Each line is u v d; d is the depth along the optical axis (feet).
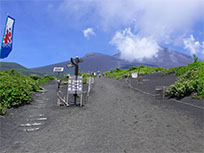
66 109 26.68
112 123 19.40
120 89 55.11
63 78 79.20
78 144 13.84
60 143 14.11
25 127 18.21
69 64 30.32
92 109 26.71
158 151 12.46
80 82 30.04
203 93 29.37
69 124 19.19
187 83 33.88
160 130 16.93
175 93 32.73
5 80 34.50
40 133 16.51
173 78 54.90
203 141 14.32
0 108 22.63
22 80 43.06
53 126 18.58
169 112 23.65
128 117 21.86
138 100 34.37
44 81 81.51
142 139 14.71
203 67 45.98
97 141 14.37
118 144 13.71
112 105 29.84
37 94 39.37
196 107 24.91
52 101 33.30
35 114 23.26
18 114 22.79
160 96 34.71
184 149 12.83
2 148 13.21
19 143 14.17
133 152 12.30
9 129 17.37
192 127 17.70
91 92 47.01
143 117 21.66
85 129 17.47
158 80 60.95
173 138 14.92
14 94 27.04
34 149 13.05
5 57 22.68
